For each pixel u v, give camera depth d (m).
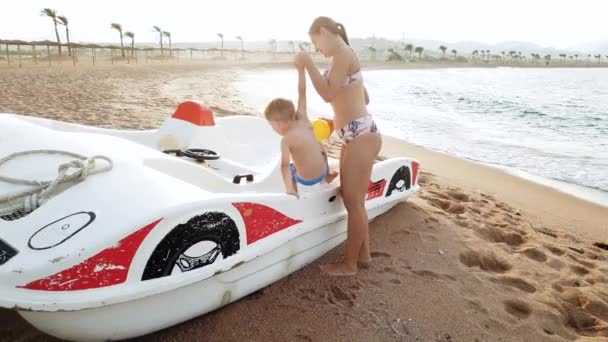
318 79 2.93
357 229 3.13
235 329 2.56
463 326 2.81
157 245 2.11
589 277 3.69
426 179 6.37
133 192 2.32
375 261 3.47
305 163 3.07
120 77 21.66
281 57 101.19
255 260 2.68
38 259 1.94
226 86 21.50
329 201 3.23
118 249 2.01
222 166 3.99
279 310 2.76
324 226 3.23
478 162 8.14
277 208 2.74
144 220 2.07
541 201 5.95
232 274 2.56
